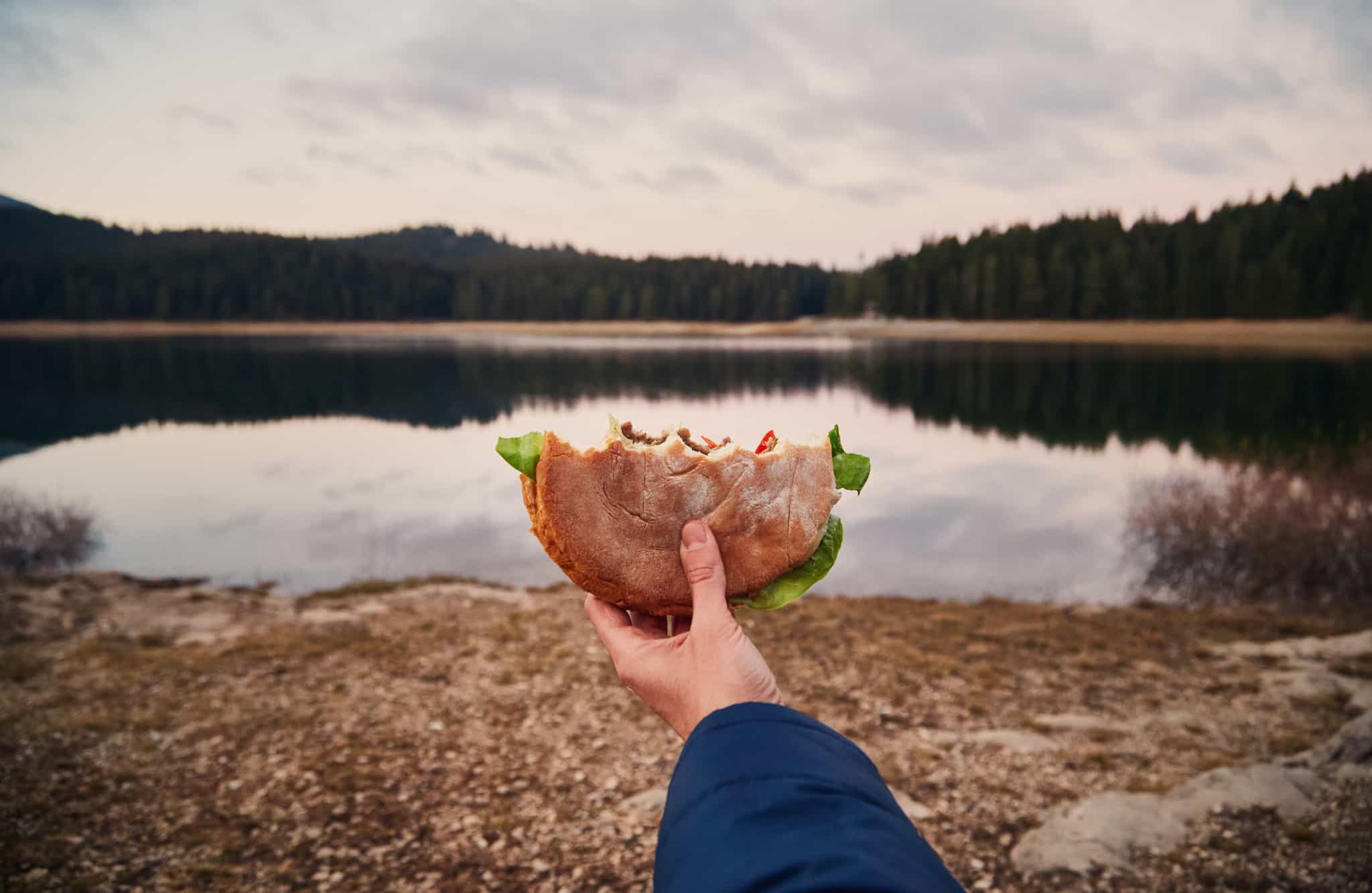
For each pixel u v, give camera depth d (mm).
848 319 182875
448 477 35062
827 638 10180
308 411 68812
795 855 659
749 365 102000
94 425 61125
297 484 33188
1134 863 4777
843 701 7996
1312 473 17875
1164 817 5207
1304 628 11516
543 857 5145
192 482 33844
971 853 5141
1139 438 45594
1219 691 8430
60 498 23438
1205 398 61500
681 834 770
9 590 12961
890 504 27078
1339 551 14969
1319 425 43375
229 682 8320
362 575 17547
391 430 56094
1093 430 50688
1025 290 146250
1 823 5398
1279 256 117125
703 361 109562
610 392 74812
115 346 154375
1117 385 72812
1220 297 125062
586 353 130500
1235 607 13766
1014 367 91750
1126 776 6289
